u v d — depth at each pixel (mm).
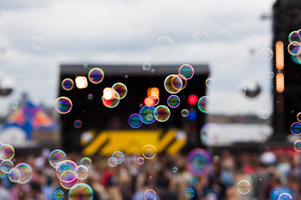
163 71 10195
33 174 6836
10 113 13680
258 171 8273
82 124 10961
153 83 10398
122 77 10250
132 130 10961
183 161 8266
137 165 9922
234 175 8961
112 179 7969
